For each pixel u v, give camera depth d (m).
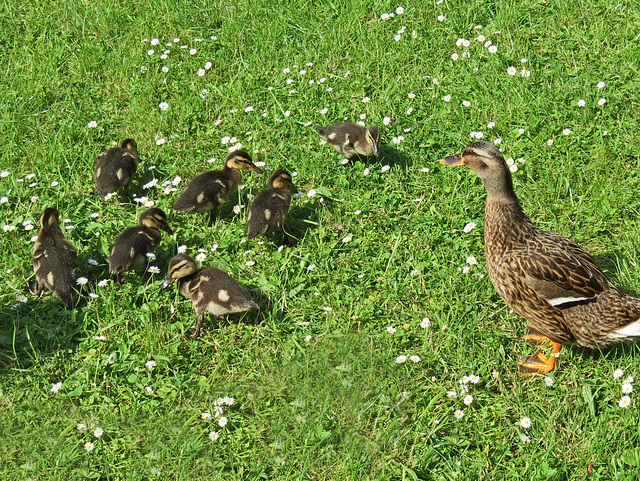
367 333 5.79
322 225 7.00
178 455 5.00
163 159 8.03
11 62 9.83
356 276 6.37
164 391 5.42
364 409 5.19
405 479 4.70
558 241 5.37
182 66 9.45
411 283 6.19
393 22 9.66
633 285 5.81
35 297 6.37
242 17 10.16
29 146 8.30
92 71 9.56
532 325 5.47
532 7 9.52
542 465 4.65
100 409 5.30
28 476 4.96
